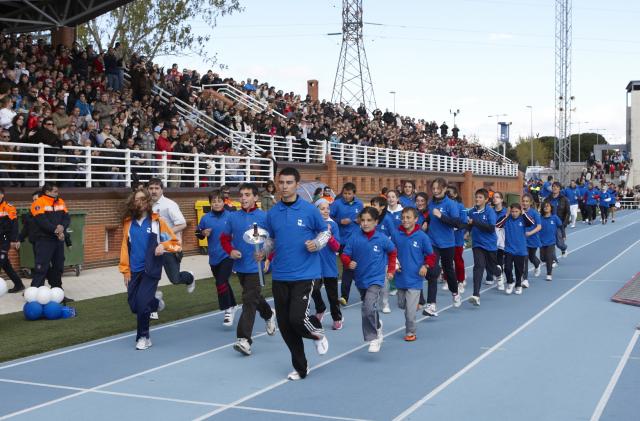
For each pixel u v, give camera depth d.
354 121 43.09
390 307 13.47
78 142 20.47
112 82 26.72
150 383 8.23
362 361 9.22
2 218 13.77
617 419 6.79
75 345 10.31
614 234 33.72
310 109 39.31
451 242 13.00
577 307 13.51
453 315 12.66
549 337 10.70
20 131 18.70
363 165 38.97
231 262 11.44
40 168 17.88
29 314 12.22
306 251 8.10
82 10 27.53
